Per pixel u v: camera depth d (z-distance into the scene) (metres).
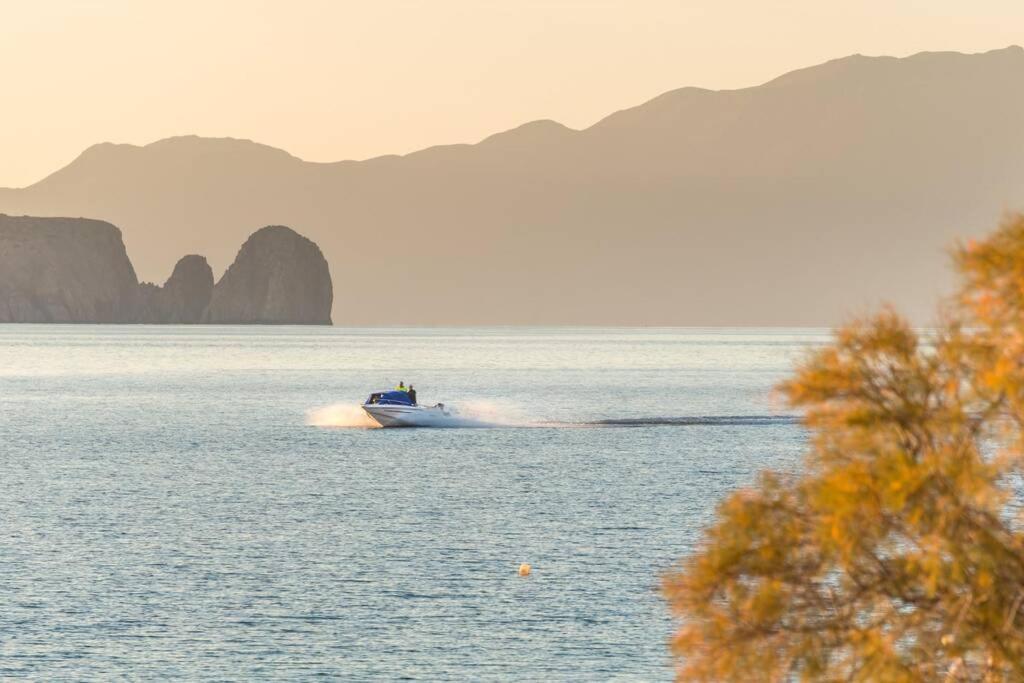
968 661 49.53
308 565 180.88
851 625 50.53
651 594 161.75
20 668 129.38
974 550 47.59
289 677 127.12
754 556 51.66
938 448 49.25
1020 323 49.41
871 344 51.06
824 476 50.69
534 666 131.50
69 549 193.38
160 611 152.62
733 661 51.22
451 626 146.12
